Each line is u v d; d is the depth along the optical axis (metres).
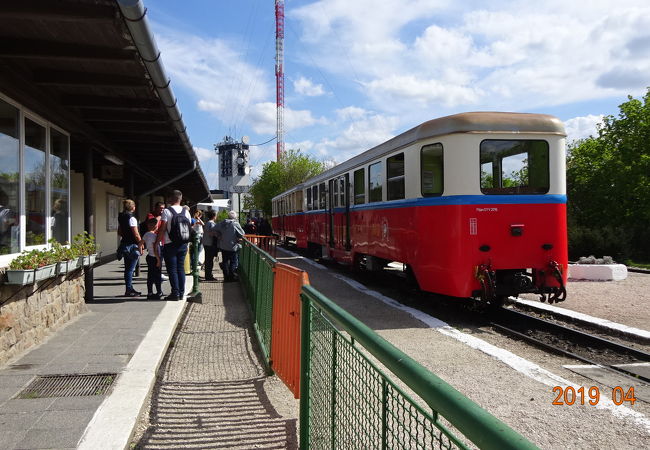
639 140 27.12
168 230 8.78
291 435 3.79
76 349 5.56
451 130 8.13
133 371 4.81
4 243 5.56
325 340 2.94
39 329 5.91
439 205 8.27
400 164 9.60
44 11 4.26
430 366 5.62
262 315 6.34
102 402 4.00
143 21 4.39
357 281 12.88
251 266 8.77
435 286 8.36
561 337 7.23
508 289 8.14
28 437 3.36
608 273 12.87
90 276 8.66
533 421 4.11
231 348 6.47
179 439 3.70
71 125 7.59
